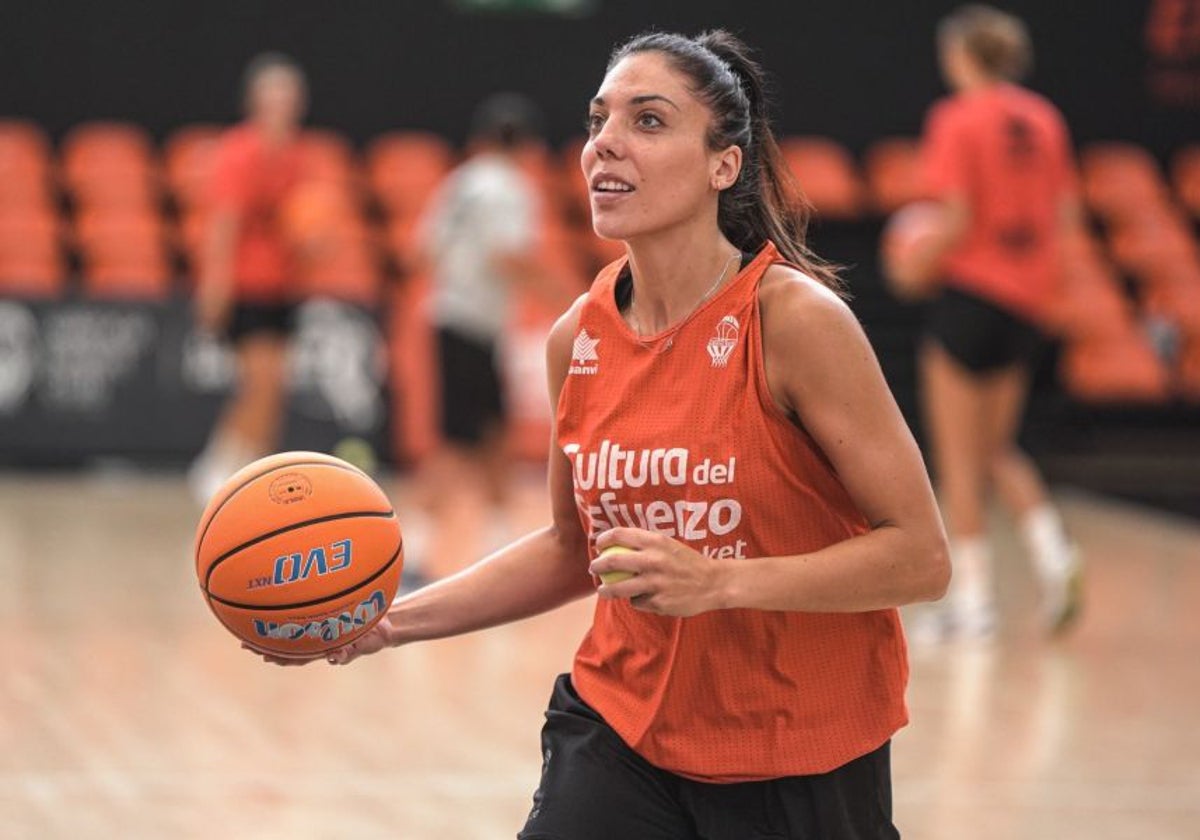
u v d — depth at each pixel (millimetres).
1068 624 13391
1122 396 23328
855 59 25812
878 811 5008
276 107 18094
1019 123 13172
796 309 4684
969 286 13164
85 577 14859
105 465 21172
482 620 5379
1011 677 12055
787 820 4934
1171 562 17109
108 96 24594
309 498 4969
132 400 21219
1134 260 24688
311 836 8227
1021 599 14969
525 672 11891
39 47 24391
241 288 18281
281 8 24891
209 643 12492
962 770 9688
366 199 24375
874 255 24156
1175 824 8766
